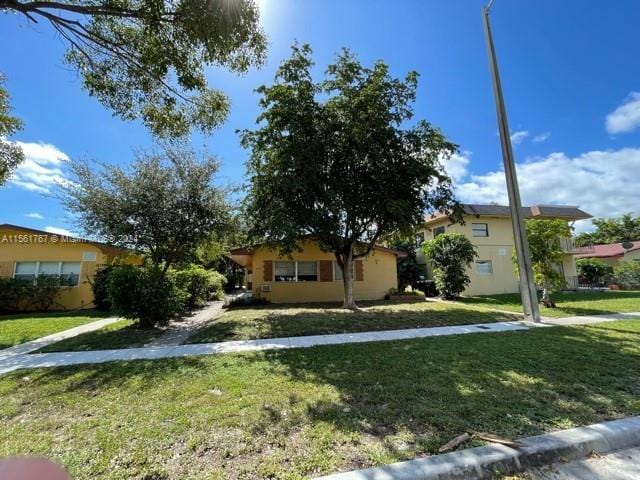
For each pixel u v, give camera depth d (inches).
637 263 945.5
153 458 112.2
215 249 534.0
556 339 283.7
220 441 122.5
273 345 289.3
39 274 641.0
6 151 455.8
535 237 511.5
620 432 122.0
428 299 731.4
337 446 117.0
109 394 176.9
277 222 450.0
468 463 102.4
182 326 407.8
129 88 286.0
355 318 428.1
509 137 405.4
